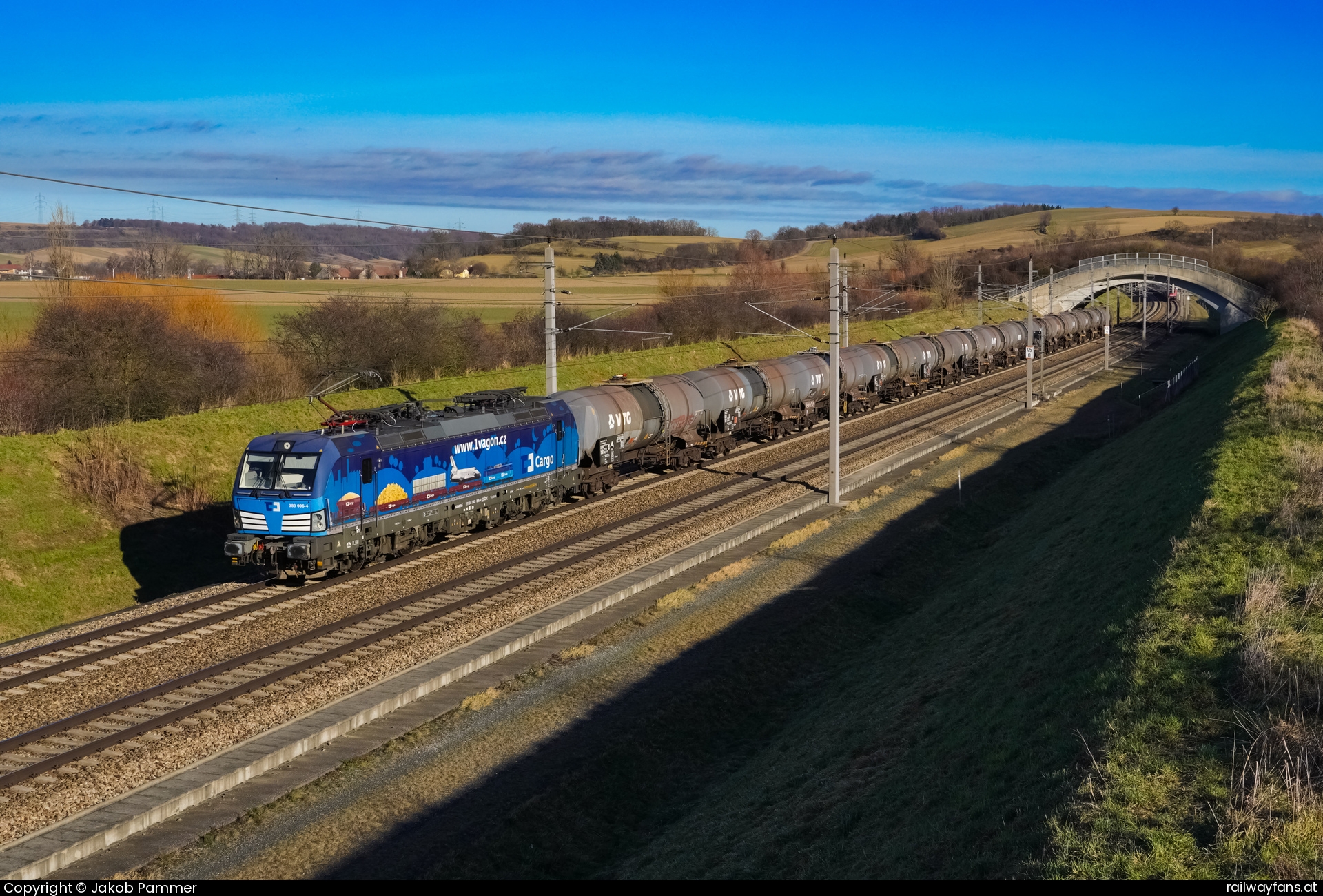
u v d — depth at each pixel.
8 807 15.23
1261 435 30.41
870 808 14.88
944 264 122.19
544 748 18.77
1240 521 21.92
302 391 51.84
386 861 14.74
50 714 18.92
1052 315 101.62
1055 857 10.94
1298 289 84.38
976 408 65.81
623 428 41.06
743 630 25.75
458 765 17.83
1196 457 30.28
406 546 30.27
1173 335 115.44
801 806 15.77
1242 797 11.41
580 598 26.78
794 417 55.25
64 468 33.28
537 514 37.12
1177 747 12.95
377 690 20.31
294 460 26.88
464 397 34.75
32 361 40.62
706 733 20.86
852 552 33.25
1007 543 34.22
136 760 16.91
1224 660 15.18
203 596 26.50
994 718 16.39
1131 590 19.44
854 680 23.39
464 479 32.12
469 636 23.59
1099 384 77.19
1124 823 11.36
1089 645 17.56
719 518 36.31
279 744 17.73
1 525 29.91
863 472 44.72
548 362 40.31
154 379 42.28
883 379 65.25
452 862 14.76
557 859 15.69
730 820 16.22
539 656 23.02
